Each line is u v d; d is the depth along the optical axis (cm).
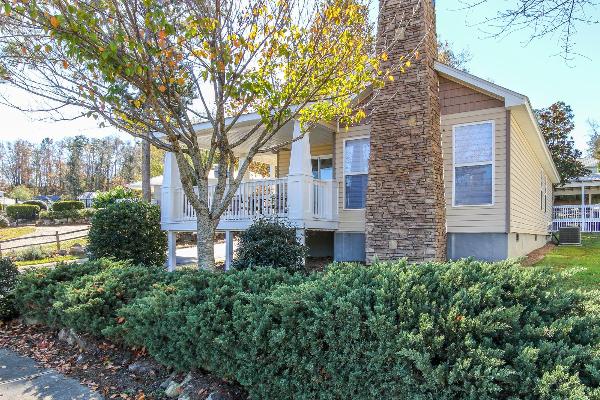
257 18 478
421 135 810
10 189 5850
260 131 1048
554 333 245
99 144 6166
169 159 1052
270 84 502
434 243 779
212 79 484
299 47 501
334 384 255
